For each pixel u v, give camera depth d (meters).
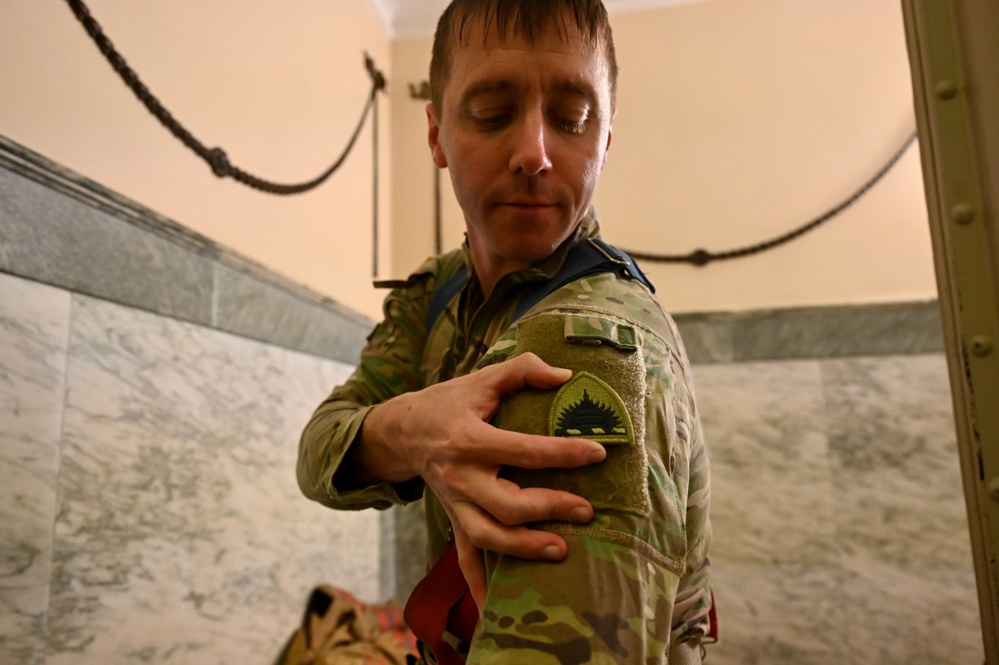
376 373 0.67
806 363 2.22
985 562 0.46
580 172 0.47
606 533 0.32
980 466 0.46
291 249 1.80
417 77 2.72
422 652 0.56
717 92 2.53
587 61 0.46
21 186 0.93
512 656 0.29
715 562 2.16
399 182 2.68
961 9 0.49
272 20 1.77
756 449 2.20
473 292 0.60
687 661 0.52
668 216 2.49
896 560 2.06
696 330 2.31
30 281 0.94
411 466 0.43
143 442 1.14
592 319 0.38
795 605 2.09
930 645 2.00
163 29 1.32
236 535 1.39
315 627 1.58
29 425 0.92
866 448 2.14
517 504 0.33
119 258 1.10
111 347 1.08
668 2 2.60
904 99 2.39
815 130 2.44
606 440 0.34
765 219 2.42
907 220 2.32
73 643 0.98
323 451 0.54
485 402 0.37
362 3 2.46
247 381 1.46
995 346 0.47
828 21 2.48
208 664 1.27
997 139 0.47
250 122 1.63
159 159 1.27
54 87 1.03
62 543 0.97
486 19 0.46
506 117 0.47
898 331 2.18
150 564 1.14
